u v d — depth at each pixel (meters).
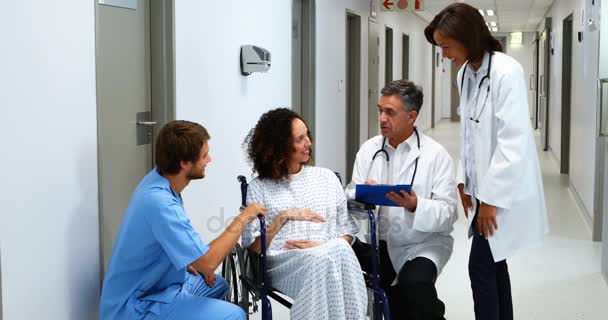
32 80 2.15
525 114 2.41
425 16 13.66
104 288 2.26
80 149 2.44
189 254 2.13
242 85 4.15
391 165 2.87
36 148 2.18
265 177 2.60
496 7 12.10
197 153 2.21
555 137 10.03
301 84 5.76
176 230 2.13
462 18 2.40
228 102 3.92
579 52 6.93
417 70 13.54
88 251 2.51
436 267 2.70
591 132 5.77
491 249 2.47
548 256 4.68
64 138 2.33
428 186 2.78
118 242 2.22
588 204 5.86
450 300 3.75
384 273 2.85
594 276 4.19
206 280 2.51
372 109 8.45
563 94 8.83
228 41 3.89
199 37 3.51
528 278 4.17
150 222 2.14
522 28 17.95
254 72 4.24
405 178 2.81
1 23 1.99
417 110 2.76
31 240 2.17
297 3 5.54
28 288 2.16
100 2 2.67
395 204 2.63
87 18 2.47
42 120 2.20
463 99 2.57
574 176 7.13
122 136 2.93
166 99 3.23
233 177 4.05
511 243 2.47
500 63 2.41
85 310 2.49
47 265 2.26
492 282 2.57
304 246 2.50
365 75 7.94
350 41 7.55
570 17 8.28
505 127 2.38
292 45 5.42
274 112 2.60
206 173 3.62
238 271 2.87
